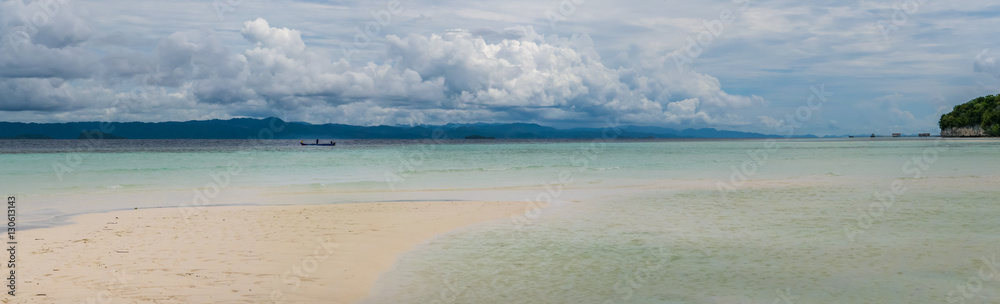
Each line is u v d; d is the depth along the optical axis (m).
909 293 8.70
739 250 11.92
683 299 8.52
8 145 110.56
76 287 8.82
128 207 19.73
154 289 8.80
